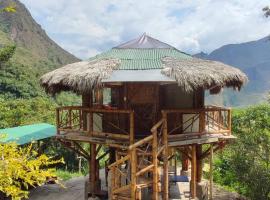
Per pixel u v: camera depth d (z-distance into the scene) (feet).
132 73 43.88
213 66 46.88
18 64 182.91
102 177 63.93
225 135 47.78
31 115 103.50
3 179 17.75
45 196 55.42
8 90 160.04
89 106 48.47
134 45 51.70
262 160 51.85
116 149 48.34
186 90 41.60
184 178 50.24
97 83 41.81
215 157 69.05
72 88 46.62
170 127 45.55
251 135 53.72
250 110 68.85
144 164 46.39
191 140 44.32
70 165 85.35
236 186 58.34
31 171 18.67
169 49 51.55
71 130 48.65
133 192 39.27
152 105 44.88
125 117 45.06
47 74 49.60
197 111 44.16
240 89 50.52
